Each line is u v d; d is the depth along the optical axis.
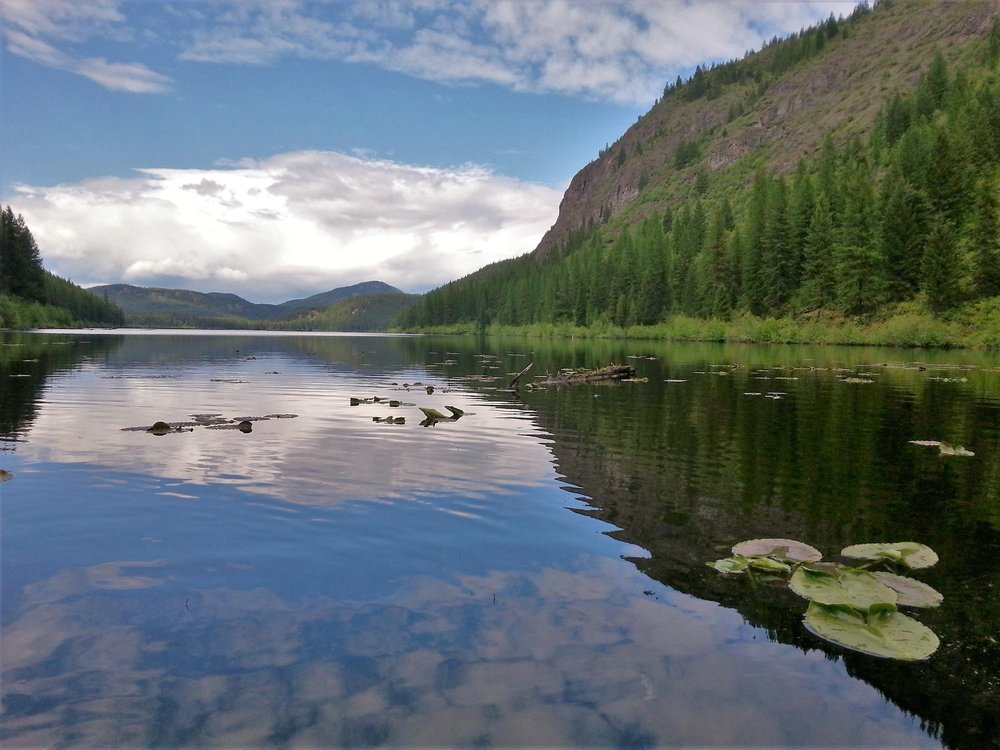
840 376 27.45
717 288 88.62
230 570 5.60
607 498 8.00
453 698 3.74
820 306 73.38
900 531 6.86
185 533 6.54
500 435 12.62
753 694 3.88
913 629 4.63
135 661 4.11
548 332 123.69
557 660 4.19
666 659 4.25
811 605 4.89
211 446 11.23
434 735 3.41
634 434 12.80
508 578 5.50
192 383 24.25
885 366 33.88
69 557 5.86
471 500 7.84
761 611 4.96
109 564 5.70
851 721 3.64
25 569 5.57
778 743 3.42
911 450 11.20
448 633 4.52
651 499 7.98
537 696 3.79
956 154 69.00
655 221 139.75
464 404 17.88
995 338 51.75
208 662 4.10
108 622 4.61
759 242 85.38
